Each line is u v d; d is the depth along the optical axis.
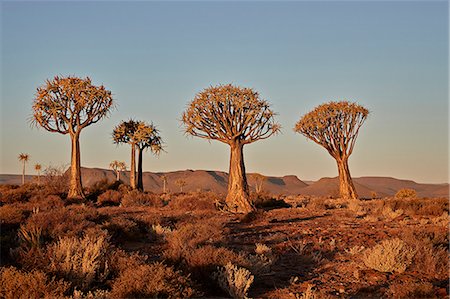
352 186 36.31
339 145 36.78
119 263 7.71
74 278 7.08
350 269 8.48
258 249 9.95
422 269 8.19
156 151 39.94
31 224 11.20
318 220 17.00
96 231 11.30
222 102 22.19
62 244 7.89
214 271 7.59
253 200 26.70
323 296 6.73
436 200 23.80
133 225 12.95
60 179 35.34
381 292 7.04
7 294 5.99
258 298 6.92
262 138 22.84
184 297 6.46
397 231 12.78
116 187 38.34
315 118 36.09
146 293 6.27
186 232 11.79
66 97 29.78
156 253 10.35
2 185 37.12
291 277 7.96
